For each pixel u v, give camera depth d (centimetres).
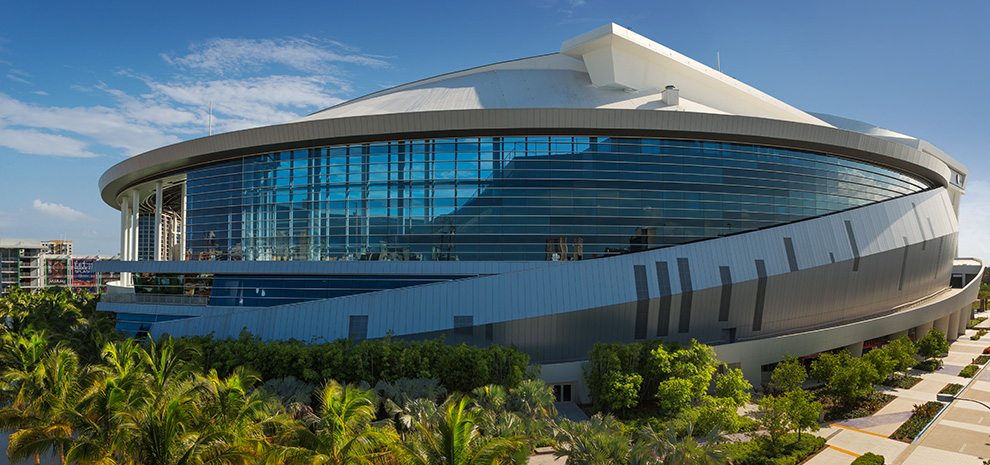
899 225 6106
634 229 5306
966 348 7488
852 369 4403
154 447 2230
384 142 5384
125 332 5528
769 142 5572
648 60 6588
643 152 5366
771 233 5275
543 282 4656
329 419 2275
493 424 2769
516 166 5281
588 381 4159
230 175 5847
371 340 4175
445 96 6178
